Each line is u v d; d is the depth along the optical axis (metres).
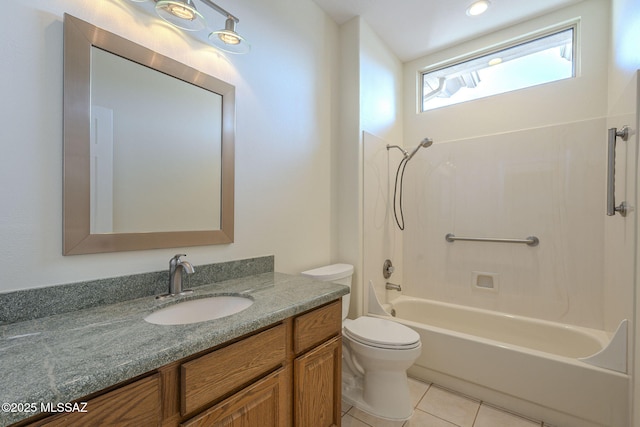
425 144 2.34
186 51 1.31
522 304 2.27
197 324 0.86
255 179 1.62
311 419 1.16
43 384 0.55
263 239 1.66
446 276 2.61
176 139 1.27
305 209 1.96
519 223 2.29
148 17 1.18
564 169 2.13
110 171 1.07
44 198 0.92
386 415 1.60
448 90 2.72
